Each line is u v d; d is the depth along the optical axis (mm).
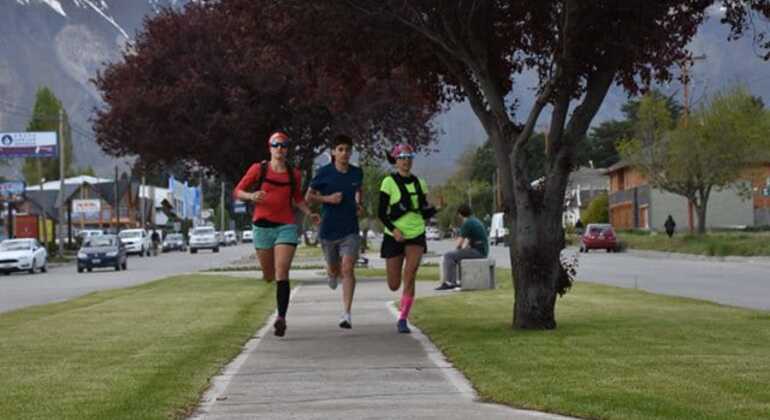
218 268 72938
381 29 23000
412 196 23562
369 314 29016
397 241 23547
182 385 16047
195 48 52969
